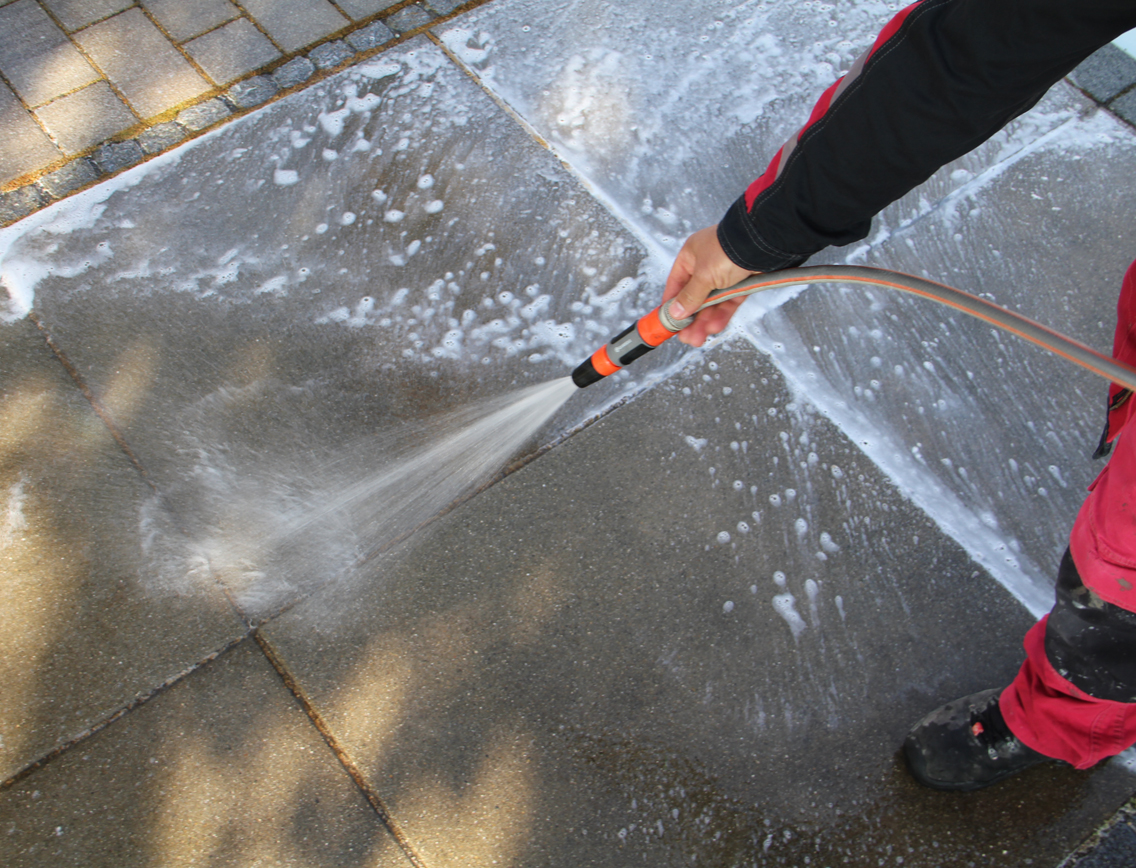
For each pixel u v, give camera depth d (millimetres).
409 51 2797
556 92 2729
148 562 1856
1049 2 855
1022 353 2230
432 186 2498
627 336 1556
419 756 1660
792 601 1858
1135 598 1182
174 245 2355
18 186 2445
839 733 1709
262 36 2793
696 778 1653
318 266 2334
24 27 2777
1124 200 2498
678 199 2512
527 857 1569
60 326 2197
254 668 1745
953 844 1599
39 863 1537
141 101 2627
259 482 1980
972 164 2580
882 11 2998
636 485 2002
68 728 1665
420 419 2092
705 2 3000
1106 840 1602
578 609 1834
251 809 1599
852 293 2332
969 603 1868
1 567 1831
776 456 2055
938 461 2061
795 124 2689
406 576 1865
